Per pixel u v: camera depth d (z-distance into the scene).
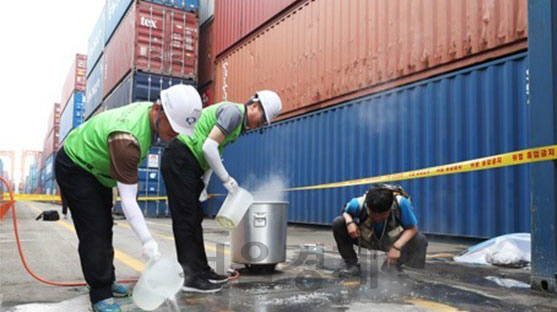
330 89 7.83
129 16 13.29
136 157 2.10
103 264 2.29
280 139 9.30
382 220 3.11
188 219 2.91
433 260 4.19
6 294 2.81
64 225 9.33
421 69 6.12
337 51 7.69
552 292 2.69
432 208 5.88
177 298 2.66
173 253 4.94
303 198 8.52
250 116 3.03
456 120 5.63
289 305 2.48
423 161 6.09
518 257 3.85
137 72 12.58
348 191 7.37
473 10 5.46
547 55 2.71
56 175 2.32
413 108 6.24
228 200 2.94
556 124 2.67
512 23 5.02
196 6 13.48
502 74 5.18
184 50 13.22
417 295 2.71
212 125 2.96
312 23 8.39
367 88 7.04
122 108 2.36
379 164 6.77
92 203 2.29
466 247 5.35
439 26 5.90
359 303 2.52
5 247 5.34
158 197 12.77
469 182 5.45
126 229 8.41
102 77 17.73
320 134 8.11
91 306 2.42
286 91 9.09
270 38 9.74
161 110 2.23
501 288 2.89
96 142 2.21
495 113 5.21
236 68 11.27
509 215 4.99
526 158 2.86
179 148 2.93
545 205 2.72
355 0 7.33
